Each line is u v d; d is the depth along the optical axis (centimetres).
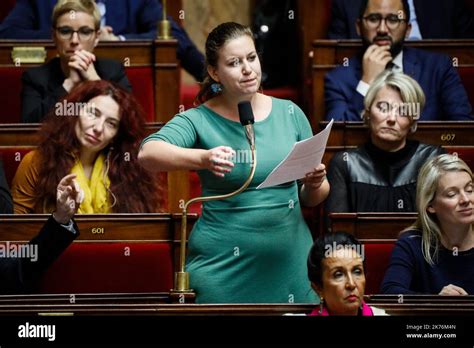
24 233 827
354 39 1167
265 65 1289
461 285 798
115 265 836
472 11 1239
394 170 897
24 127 930
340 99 1052
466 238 801
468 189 794
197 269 741
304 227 754
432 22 1185
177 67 1075
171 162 706
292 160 686
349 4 1174
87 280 834
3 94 1076
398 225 842
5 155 929
